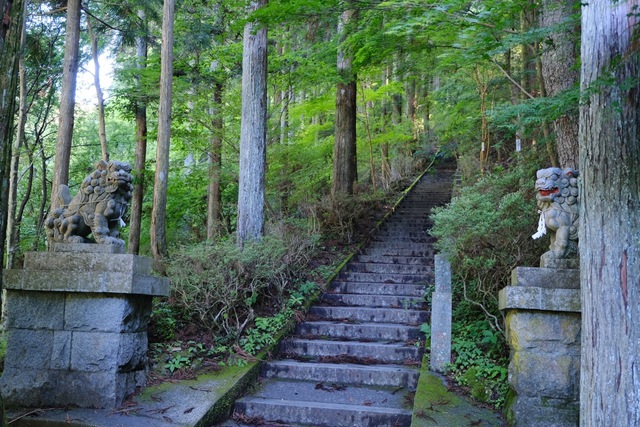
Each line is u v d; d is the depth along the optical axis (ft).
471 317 20.47
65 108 30.81
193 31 42.93
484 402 15.17
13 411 13.92
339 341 20.95
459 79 45.37
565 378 13.37
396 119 68.74
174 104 42.93
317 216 35.68
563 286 13.75
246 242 24.23
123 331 14.56
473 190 24.11
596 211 10.61
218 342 18.92
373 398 16.61
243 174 26.81
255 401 15.97
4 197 9.73
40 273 14.55
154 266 23.18
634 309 9.89
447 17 17.84
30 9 39.29
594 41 11.31
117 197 15.31
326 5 18.48
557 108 16.79
